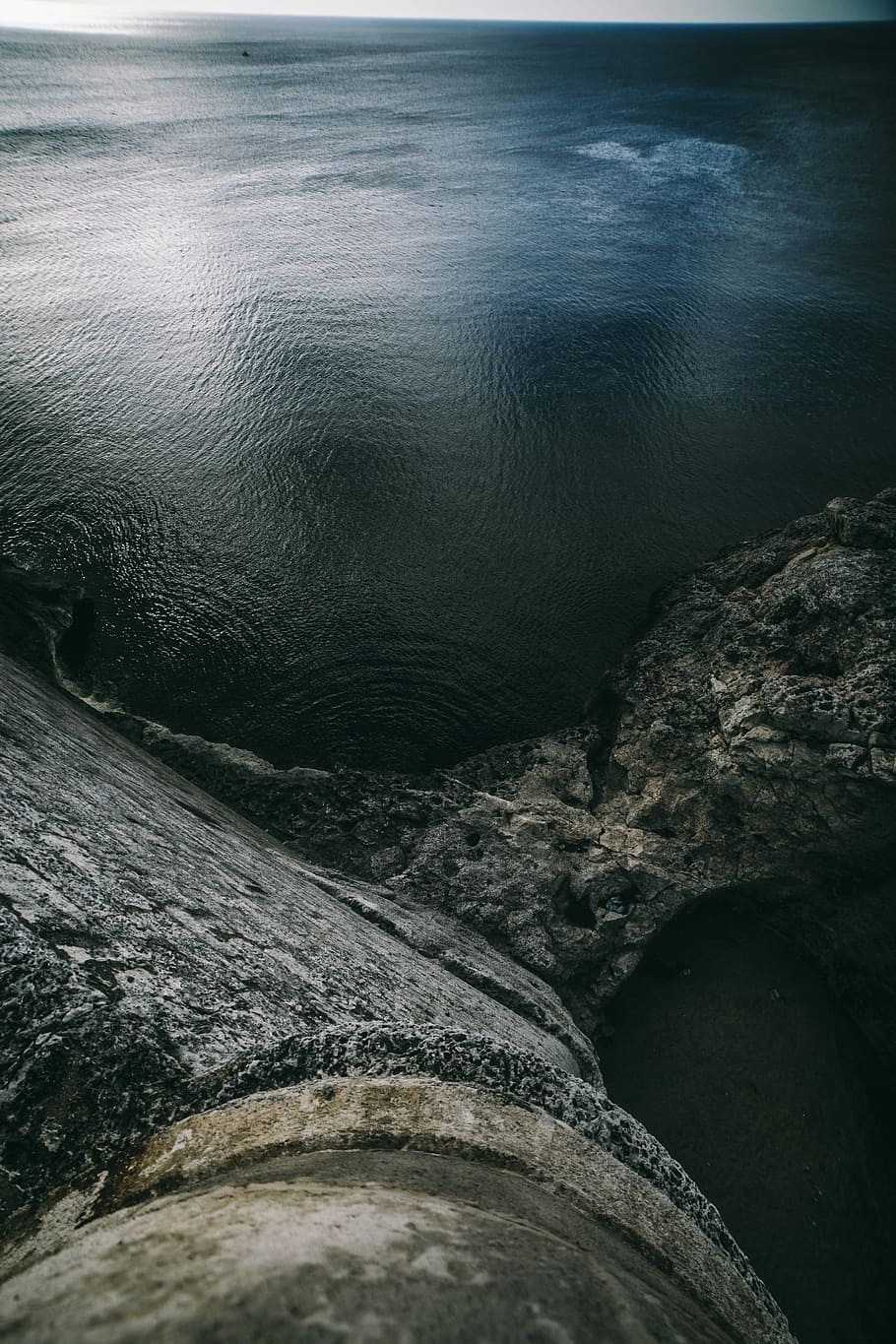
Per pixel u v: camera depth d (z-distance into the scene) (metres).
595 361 32.84
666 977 12.66
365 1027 2.99
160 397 28.95
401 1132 2.39
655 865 12.69
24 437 26.19
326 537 23.22
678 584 18.06
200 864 6.44
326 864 12.70
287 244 43.88
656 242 46.19
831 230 48.31
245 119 77.62
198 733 17.97
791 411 29.94
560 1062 8.09
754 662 14.41
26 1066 3.07
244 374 30.77
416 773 16.98
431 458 26.72
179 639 19.92
